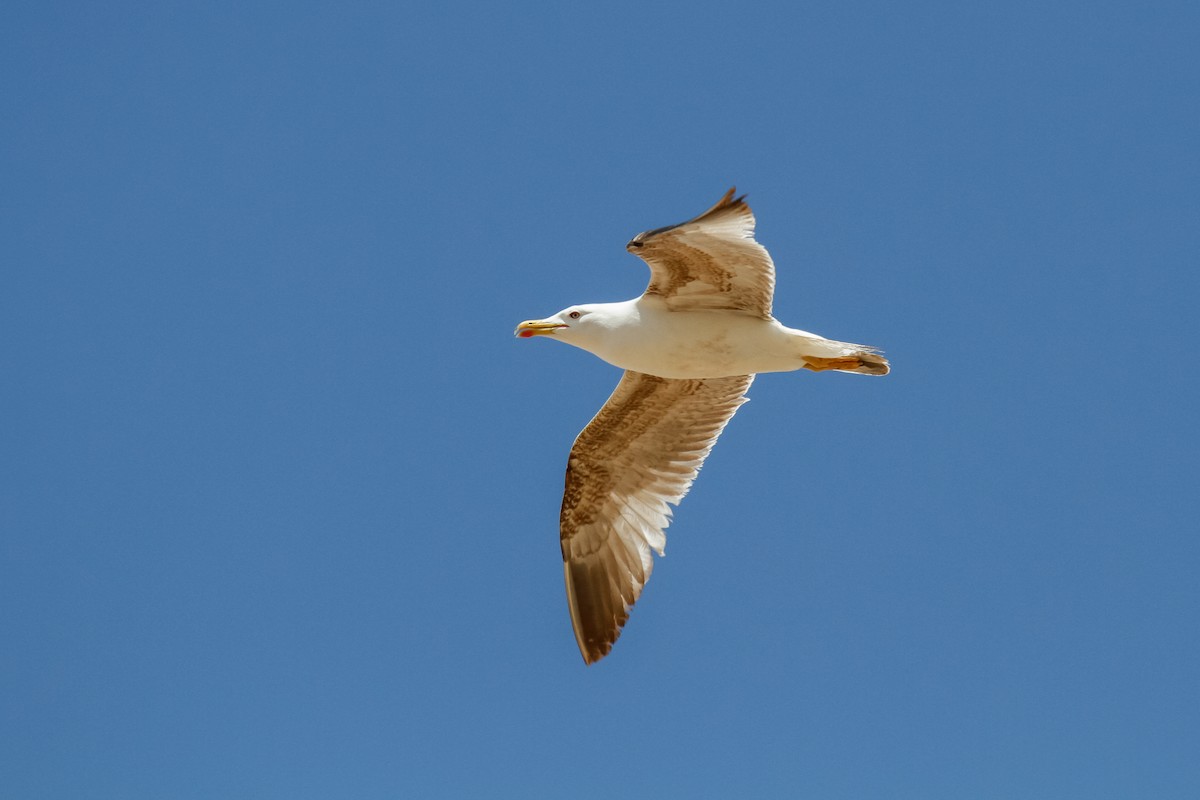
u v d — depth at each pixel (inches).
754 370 632.4
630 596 720.3
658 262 591.8
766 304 608.4
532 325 627.5
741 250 576.4
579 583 730.2
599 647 722.2
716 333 617.3
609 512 727.1
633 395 689.0
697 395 692.1
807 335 617.9
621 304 629.3
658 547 714.8
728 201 538.3
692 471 711.1
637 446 712.4
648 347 622.2
